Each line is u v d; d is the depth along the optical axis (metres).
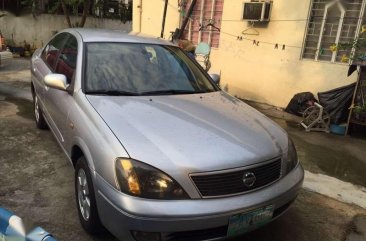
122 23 16.20
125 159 2.34
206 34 8.84
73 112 3.08
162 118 2.82
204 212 2.28
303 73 7.25
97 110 2.85
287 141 3.00
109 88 3.24
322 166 4.73
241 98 8.34
